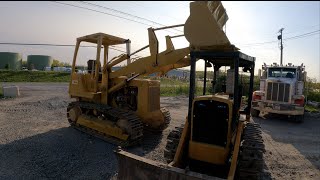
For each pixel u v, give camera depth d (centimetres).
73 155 610
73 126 838
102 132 731
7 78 2961
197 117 446
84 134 780
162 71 723
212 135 436
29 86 2319
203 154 442
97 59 755
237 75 412
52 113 1105
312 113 1380
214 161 434
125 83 734
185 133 458
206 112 438
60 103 1338
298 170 585
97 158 598
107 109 720
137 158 394
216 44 382
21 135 746
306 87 1563
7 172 504
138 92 741
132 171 397
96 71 764
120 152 414
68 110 866
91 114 809
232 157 409
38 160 568
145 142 736
